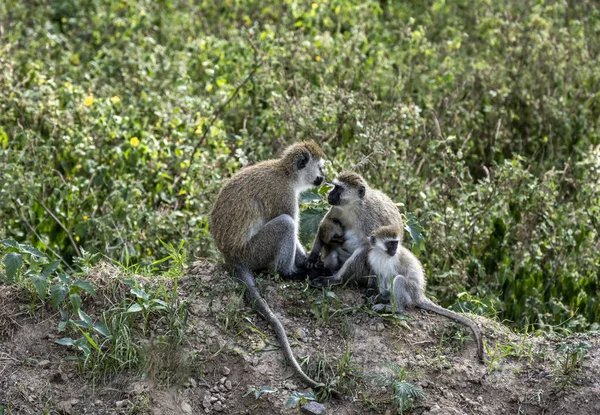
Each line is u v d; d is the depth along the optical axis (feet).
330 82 54.24
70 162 46.93
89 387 29.32
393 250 32.12
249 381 29.94
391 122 47.50
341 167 43.01
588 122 54.75
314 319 32.32
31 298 31.60
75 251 42.04
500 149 51.78
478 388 30.73
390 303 32.78
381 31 64.03
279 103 49.19
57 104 48.96
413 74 56.59
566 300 41.29
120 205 41.86
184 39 63.46
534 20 60.70
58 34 62.80
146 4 66.54
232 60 55.57
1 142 46.37
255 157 47.16
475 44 63.52
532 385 30.81
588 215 44.04
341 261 35.22
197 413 29.19
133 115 49.60
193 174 44.68
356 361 30.86
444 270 41.27
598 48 62.69
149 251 41.01
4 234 40.11
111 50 57.88
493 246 43.16
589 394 30.19
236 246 33.68
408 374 30.55
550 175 45.34
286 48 55.77
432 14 68.13
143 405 28.76
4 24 61.87
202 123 48.11
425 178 47.57
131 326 30.91
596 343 32.65
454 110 53.06
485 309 36.88
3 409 28.19
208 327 31.37
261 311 31.91
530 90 55.57
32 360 29.89
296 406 29.07
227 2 67.97
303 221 37.09
